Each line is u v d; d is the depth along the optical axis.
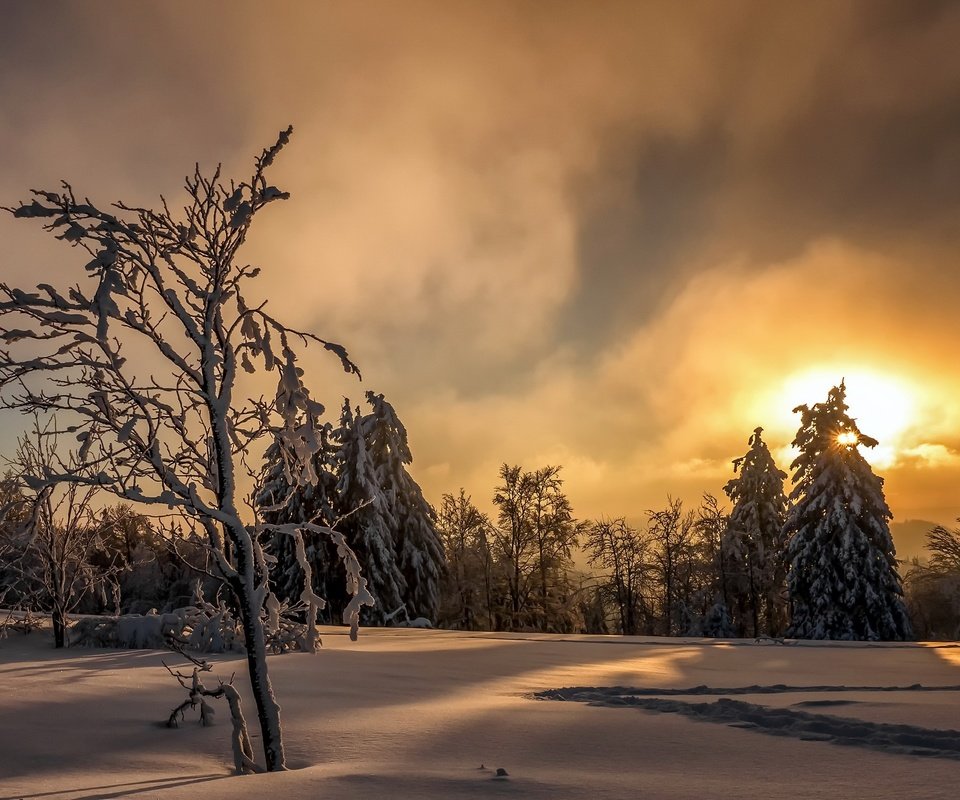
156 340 7.88
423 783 5.67
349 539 39.19
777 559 43.91
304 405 8.45
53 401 7.50
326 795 5.38
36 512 8.14
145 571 37.50
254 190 8.19
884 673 14.65
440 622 53.69
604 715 9.09
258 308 8.37
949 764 5.87
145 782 6.42
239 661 16.69
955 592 47.31
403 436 43.69
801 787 5.26
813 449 39.91
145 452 7.65
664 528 52.31
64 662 16.44
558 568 53.75
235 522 7.86
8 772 6.96
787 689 11.87
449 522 54.69
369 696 11.29
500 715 9.23
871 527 37.75
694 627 49.59
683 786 5.37
